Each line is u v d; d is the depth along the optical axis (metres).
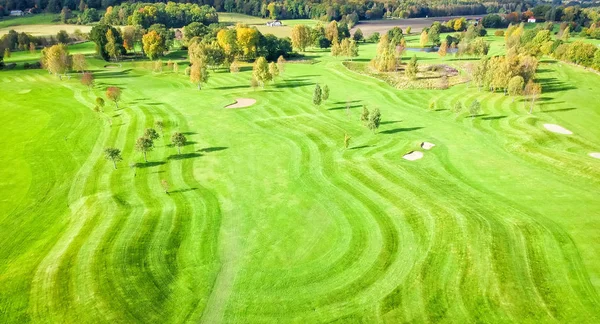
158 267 37.81
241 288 35.28
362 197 49.16
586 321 29.56
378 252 38.88
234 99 95.81
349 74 122.25
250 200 49.66
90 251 39.34
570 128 71.50
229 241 41.78
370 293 33.88
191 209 47.91
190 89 107.25
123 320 31.77
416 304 32.25
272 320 31.86
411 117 80.19
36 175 58.75
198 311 32.94
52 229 45.16
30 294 34.25
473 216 42.81
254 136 71.00
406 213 44.81
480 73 98.56
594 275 33.81
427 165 57.59
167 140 69.94
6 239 43.75
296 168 57.94
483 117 78.44
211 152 64.50
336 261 38.16
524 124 72.31
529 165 57.00
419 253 38.06
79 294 34.03
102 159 63.28
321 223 44.41
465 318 30.56
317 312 32.34
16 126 79.69
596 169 52.25
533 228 40.41
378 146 65.00
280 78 118.94
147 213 46.97
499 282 33.62
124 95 101.06
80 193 53.06
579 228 40.19
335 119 79.44
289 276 36.53
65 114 85.75
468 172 54.94
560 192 48.16
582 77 110.25
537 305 31.22
